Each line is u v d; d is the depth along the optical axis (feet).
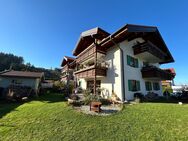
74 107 31.58
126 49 45.93
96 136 16.94
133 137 16.20
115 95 40.55
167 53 62.54
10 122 23.67
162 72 52.85
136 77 47.34
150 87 55.01
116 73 42.83
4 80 68.33
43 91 81.61
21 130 20.07
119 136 16.61
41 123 22.30
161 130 17.67
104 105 34.35
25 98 49.55
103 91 47.24
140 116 23.52
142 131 17.67
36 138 17.46
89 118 23.16
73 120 22.61
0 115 28.86
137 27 40.52
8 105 41.57
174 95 61.93
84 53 53.88
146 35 53.21
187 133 16.42
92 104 28.12
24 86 64.03
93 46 46.44
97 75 43.88
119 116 23.85
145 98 43.29
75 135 17.57
